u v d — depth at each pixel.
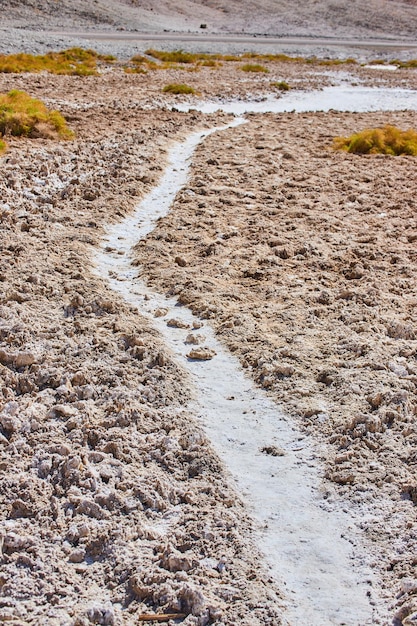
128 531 4.98
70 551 4.85
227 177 14.04
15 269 8.85
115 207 11.67
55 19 53.22
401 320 8.13
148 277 9.21
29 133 15.59
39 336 7.40
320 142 18.28
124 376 6.81
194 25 63.72
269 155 16.09
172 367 7.05
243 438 6.15
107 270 9.46
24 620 4.31
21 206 11.20
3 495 5.27
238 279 9.29
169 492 5.39
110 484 5.44
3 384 6.55
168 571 4.71
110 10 59.16
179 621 4.38
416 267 9.80
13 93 17.95
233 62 40.81
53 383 6.66
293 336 7.72
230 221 11.48
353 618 4.48
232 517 5.21
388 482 5.58
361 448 5.94
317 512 5.37
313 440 6.11
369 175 14.91
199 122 19.47
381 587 4.70
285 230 11.16
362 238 10.91
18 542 4.84
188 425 6.19
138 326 7.80
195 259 9.84
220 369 7.17
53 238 10.14
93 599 4.50
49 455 5.68
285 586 4.71
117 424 6.13
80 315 7.97
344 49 56.62
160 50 44.34
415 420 6.28
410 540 5.01
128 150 15.01
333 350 7.43
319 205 12.63
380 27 73.25
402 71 41.16
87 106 20.27
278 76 33.72
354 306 8.41
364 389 6.70
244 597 4.54
